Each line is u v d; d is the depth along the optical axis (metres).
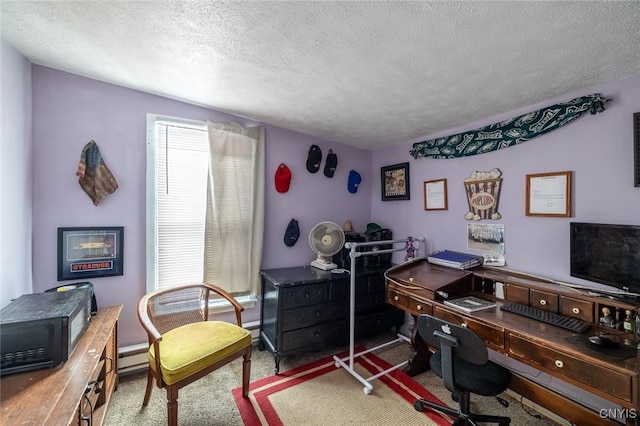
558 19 1.10
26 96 1.79
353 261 2.27
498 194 2.13
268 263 2.79
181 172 2.41
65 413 0.99
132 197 2.21
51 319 1.26
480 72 1.56
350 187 3.21
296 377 2.22
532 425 1.74
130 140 2.20
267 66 1.65
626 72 1.48
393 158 3.11
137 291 2.24
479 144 2.22
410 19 1.16
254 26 1.29
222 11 1.20
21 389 1.11
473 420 1.63
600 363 1.16
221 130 2.48
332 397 1.99
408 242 2.71
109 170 2.12
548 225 1.86
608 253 1.47
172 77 1.91
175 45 1.50
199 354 1.68
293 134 2.88
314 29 1.27
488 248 2.20
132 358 2.19
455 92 1.82
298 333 2.35
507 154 2.08
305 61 1.56
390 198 3.10
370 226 3.11
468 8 1.07
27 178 1.82
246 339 1.92
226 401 1.93
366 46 1.38
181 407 1.87
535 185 1.91
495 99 1.89
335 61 1.54
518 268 2.02
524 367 1.98
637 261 1.35
